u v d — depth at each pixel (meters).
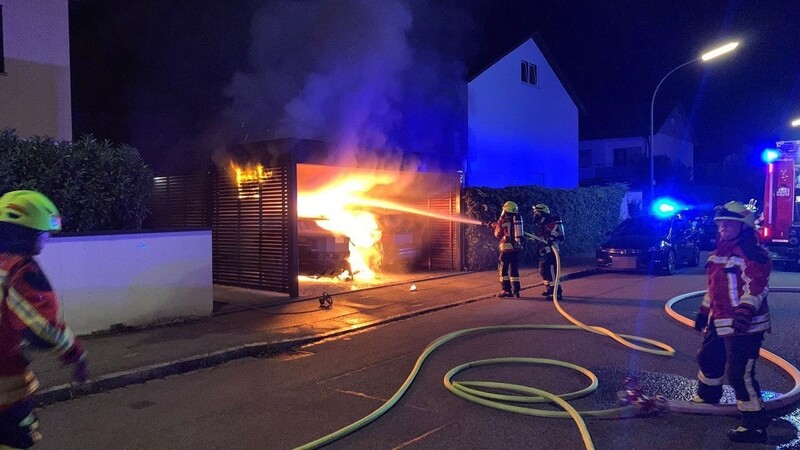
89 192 8.31
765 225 15.23
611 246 15.08
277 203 11.45
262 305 10.39
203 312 9.32
